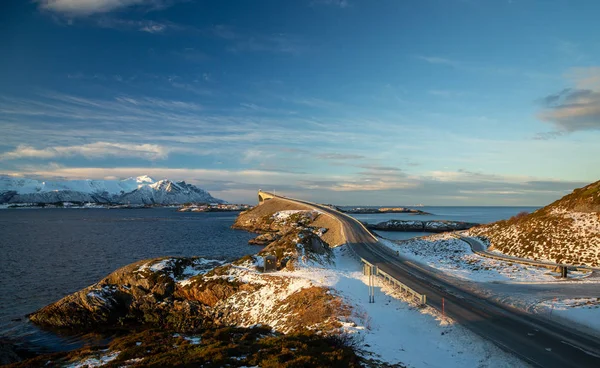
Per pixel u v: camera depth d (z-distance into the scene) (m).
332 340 20.14
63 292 46.94
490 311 25.47
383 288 32.84
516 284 33.94
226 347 18.92
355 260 51.22
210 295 38.47
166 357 17.97
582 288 30.94
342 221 104.62
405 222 147.25
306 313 26.88
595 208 47.72
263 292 35.97
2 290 47.62
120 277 43.22
